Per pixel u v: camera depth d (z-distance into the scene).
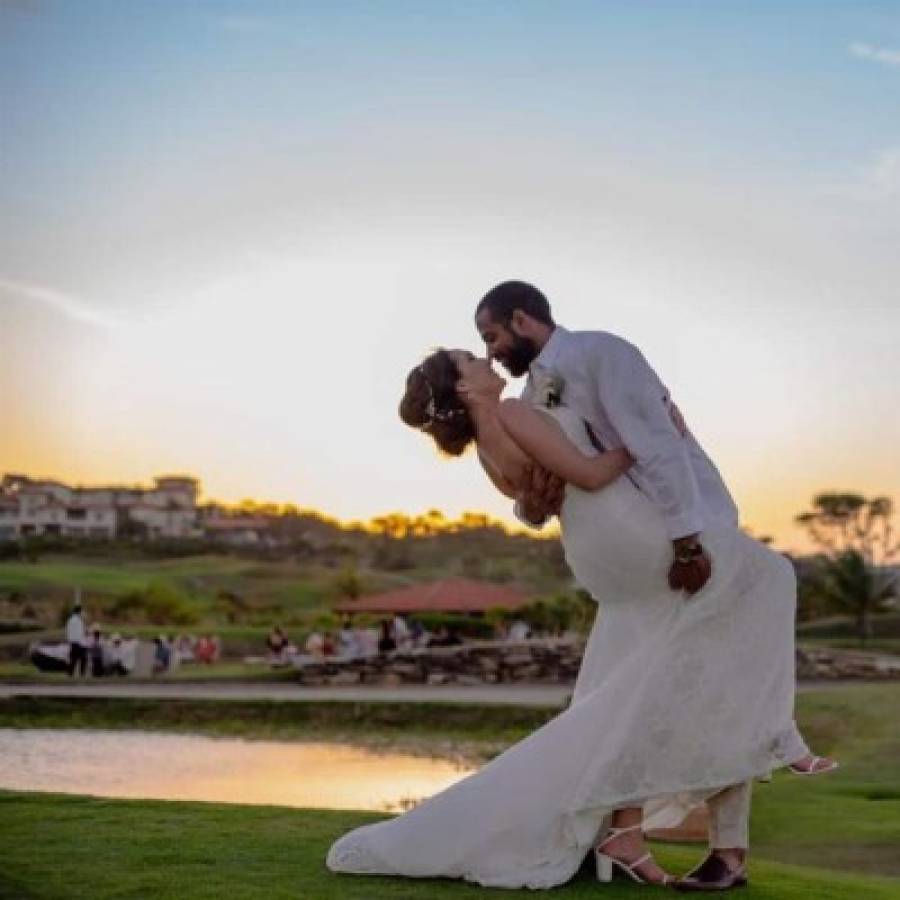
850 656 29.84
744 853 4.14
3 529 117.75
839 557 49.72
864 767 11.64
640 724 3.94
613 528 3.96
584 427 4.03
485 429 4.16
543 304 4.18
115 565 85.50
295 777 13.55
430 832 4.02
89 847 4.45
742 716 3.96
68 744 17.08
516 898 3.84
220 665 32.97
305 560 97.12
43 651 28.53
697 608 3.95
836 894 4.23
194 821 4.99
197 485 128.88
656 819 4.28
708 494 4.09
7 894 3.79
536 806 3.99
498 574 86.88
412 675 28.27
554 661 28.84
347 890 3.86
